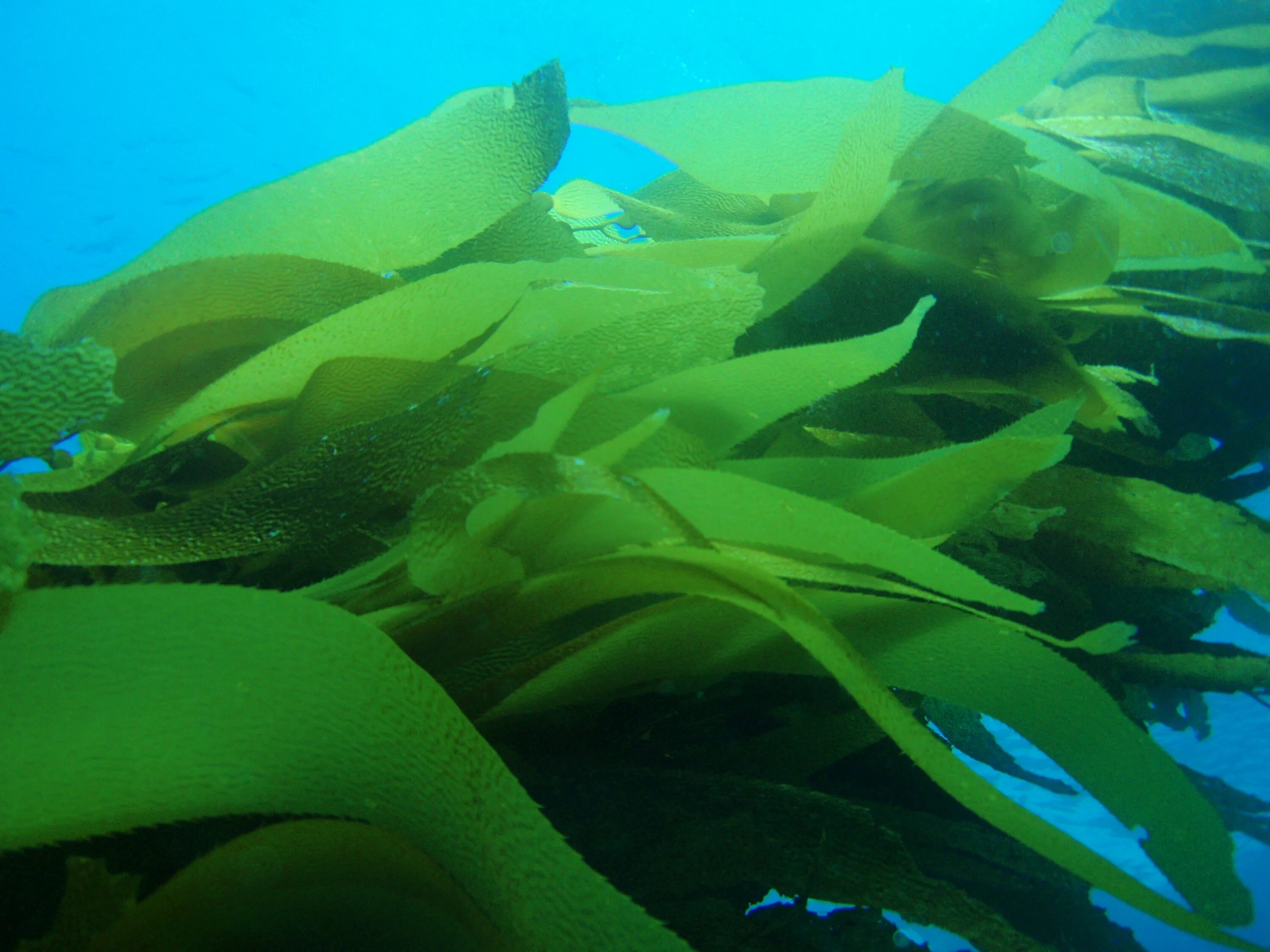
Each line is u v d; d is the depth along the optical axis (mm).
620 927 372
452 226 626
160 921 399
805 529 430
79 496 559
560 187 1283
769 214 1014
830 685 693
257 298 613
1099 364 979
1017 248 841
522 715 532
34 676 370
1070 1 749
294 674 396
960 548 695
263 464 542
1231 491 946
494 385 518
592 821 515
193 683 387
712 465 505
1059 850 406
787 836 515
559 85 632
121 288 579
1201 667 711
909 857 512
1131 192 919
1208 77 1209
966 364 740
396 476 480
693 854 505
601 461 432
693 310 544
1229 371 1026
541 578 482
